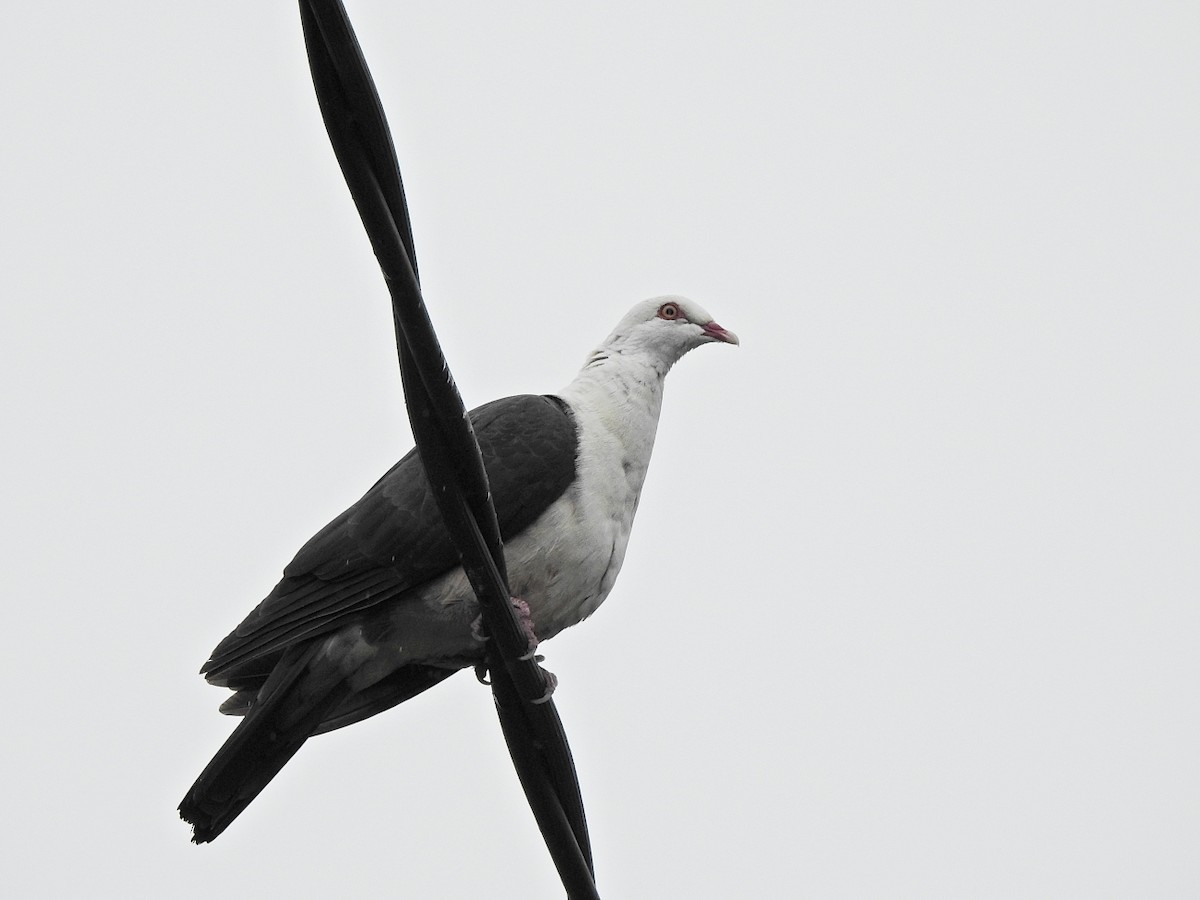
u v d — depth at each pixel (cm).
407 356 744
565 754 865
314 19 647
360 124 679
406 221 712
